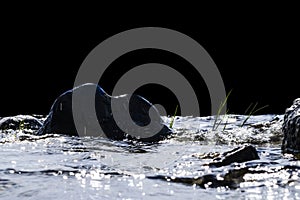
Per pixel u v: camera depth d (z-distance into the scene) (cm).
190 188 534
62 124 1193
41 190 504
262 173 603
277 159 715
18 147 919
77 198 472
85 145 977
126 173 624
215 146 995
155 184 553
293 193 498
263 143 1049
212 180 570
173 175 601
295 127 772
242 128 1312
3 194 484
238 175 594
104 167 671
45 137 1114
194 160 741
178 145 1031
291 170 616
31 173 602
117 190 515
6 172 602
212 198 483
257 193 502
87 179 575
